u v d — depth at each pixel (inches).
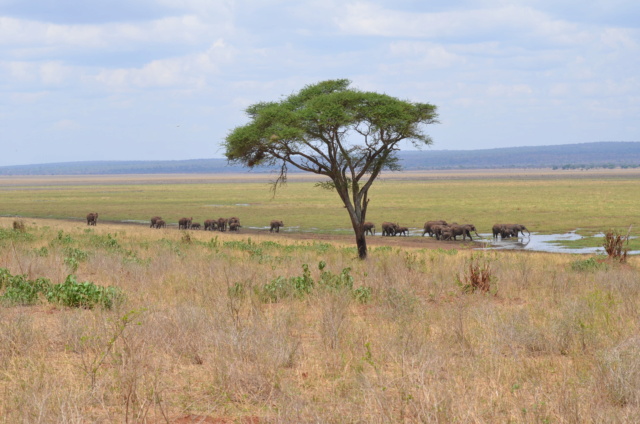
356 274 811.4
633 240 1841.8
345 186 1236.5
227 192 6166.3
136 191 6752.0
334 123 1172.5
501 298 657.6
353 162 1251.8
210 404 293.0
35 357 360.2
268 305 579.8
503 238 2073.1
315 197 4923.7
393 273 770.2
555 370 356.8
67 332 409.7
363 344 403.9
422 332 436.5
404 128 1213.7
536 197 4276.6
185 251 1216.2
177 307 495.5
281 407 278.8
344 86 1343.5
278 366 346.9
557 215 2807.6
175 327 421.1
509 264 968.3
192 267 852.6
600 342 417.7
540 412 274.8
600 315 499.5
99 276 763.4
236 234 2255.2
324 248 1438.2
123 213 3447.3
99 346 380.2
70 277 574.9
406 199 4325.8
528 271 829.2
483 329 446.6
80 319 446.9
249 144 1218.0
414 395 289.7
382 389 289.4
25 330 400.8
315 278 765.3
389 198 4500.5
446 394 285.6
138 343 378.3
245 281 625.0
